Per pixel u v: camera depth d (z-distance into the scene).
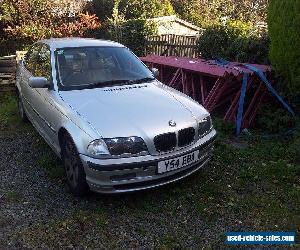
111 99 4.38
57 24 14.02
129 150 3.82
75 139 3.97
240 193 4.41
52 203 4.16
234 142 5.97
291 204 4.20
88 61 5.05
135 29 12.61
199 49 9.95
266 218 3.94
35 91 5.31
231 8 19.56
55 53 5.09
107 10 16.66
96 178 3.84
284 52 6.13
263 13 18.94
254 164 5.14
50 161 5.13
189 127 4.16
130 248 3.47
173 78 7.90
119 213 3.99
